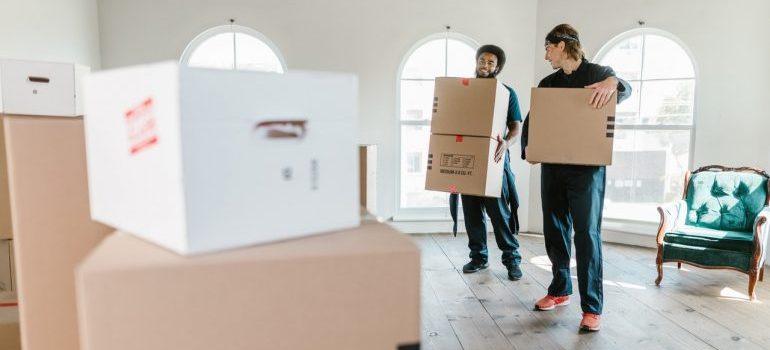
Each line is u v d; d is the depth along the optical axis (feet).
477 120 9.84
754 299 10.03
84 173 3.26
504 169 10.89
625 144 15.03
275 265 2.38
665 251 10.89
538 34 15.60
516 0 15.57
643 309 9.47
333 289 2.47
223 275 2.32
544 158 8.07
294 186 2.68
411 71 16.10
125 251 2.46
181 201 2.32
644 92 14.64
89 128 3.00
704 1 13.41
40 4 11.67
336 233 2.85
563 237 9.00
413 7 15.65
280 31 15.47
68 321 3.30
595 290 8.27
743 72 13.01
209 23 15.37
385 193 16.11
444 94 10.14
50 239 3.22
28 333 3.23
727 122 13.32
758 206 11.02
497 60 10.83
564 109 7.87
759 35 12.74
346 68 15.74
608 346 7.86
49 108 8.09
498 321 8.86
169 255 2.40
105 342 2.24
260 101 2.51
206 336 2.34
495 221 11.09
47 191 3.18
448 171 10.20
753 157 13.00
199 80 2.31
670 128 14.34
